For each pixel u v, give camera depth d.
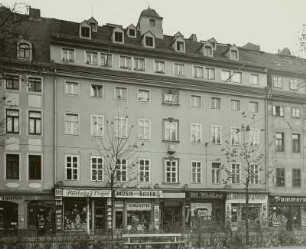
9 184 45.62
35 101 47.03
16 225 45.41
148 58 52.00
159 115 51.94
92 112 49.06
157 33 55.97
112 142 49.06
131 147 50.25
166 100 52.62
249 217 55.34
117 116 50.06
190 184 52.78
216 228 37.94
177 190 51.81
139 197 49.88
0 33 35.56
